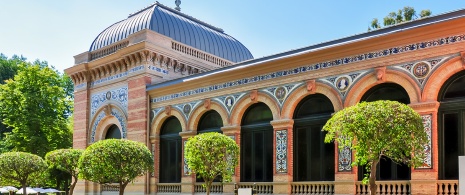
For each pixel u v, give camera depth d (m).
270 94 19.97
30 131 33.44
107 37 30.36
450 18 14.80
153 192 24.62
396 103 12.45
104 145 19.81
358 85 17.06
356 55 17.25
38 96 34.38
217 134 18.20
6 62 53.91
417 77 15.59
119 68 27.47
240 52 33.59
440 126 15.20
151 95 25.52
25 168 25.41
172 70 27.19
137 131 25.53
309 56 18.47
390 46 16.34
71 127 43.53
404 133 11.80
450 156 14.91
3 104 35.12
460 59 14.66
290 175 18.92
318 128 18.48
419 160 12.20
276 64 19.61
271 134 20.20
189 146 17.95
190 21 31.70
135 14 30.81
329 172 17.94
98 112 28.72
